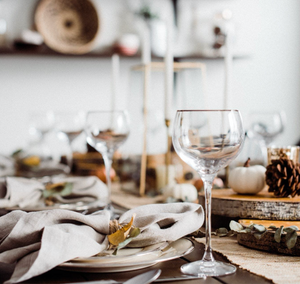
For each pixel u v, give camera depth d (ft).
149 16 8.80
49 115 5.97
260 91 10.02
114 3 9.21
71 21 8.93
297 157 2.84
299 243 1.87
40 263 1.52
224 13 9.25
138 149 4.64
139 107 4.75
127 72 9.36
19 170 4.85
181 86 4.95
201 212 2.01
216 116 1.72
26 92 8.96
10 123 8.93
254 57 9.96
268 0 9.97
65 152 8.87
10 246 1.72
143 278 1.43
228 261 1.85
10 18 8.65
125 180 4.07
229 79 3.32
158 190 3.67
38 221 1.77
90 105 9.27
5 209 2.74
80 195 3.11
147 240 1.83
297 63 10.12
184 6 9.45
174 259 1.86
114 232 1.86
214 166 1.74
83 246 1.64
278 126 4.52
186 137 1.73
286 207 2.29
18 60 8.88
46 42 8.71
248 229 2.00
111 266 1.60
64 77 9.12
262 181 2.62
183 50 9.46
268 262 1.79
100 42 9.20
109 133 2.88
